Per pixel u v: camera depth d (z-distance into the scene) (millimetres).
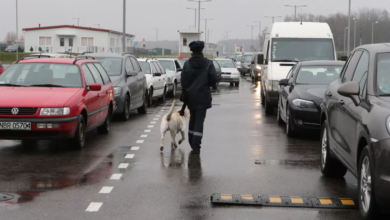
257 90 33000
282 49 19328
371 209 5934
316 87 13602
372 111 6164
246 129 14570
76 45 90812
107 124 13719
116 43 97125
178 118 11352
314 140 12680
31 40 90938
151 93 22328
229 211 6570
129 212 6496
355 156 6672
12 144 11867
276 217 6340
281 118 15555
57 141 12336
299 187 7914
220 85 39406
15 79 11852
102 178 8422
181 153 10781
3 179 8289
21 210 6543
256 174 8797
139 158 10195
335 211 6617
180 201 7035
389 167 5543
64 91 11164
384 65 6859
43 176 8523
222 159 10133
